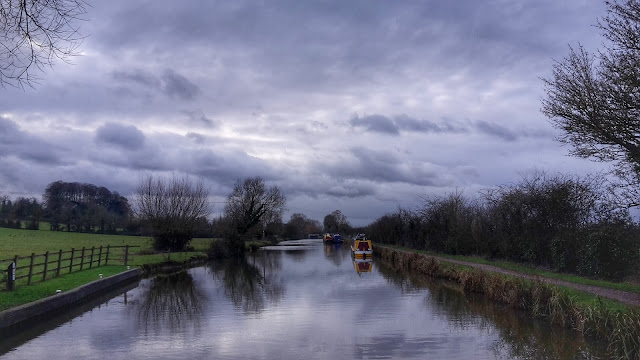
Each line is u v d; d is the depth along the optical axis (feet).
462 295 60.18
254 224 185.16
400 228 166.71
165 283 78.28
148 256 116.26
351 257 151.12
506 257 85.05
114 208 247.91
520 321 42.98
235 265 117.91
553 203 67.62
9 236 150.30
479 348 33.63
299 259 141.28
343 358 31.12
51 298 46.47
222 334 38.42
